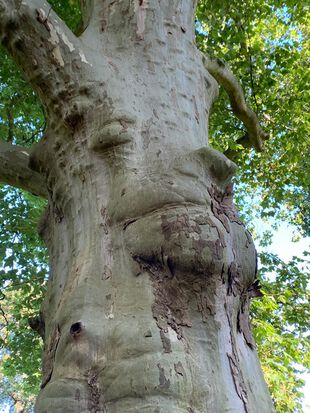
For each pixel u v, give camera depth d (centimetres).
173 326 171
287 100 780
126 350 161
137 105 241
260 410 173
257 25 781
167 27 284
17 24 244
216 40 725
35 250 800
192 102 262
